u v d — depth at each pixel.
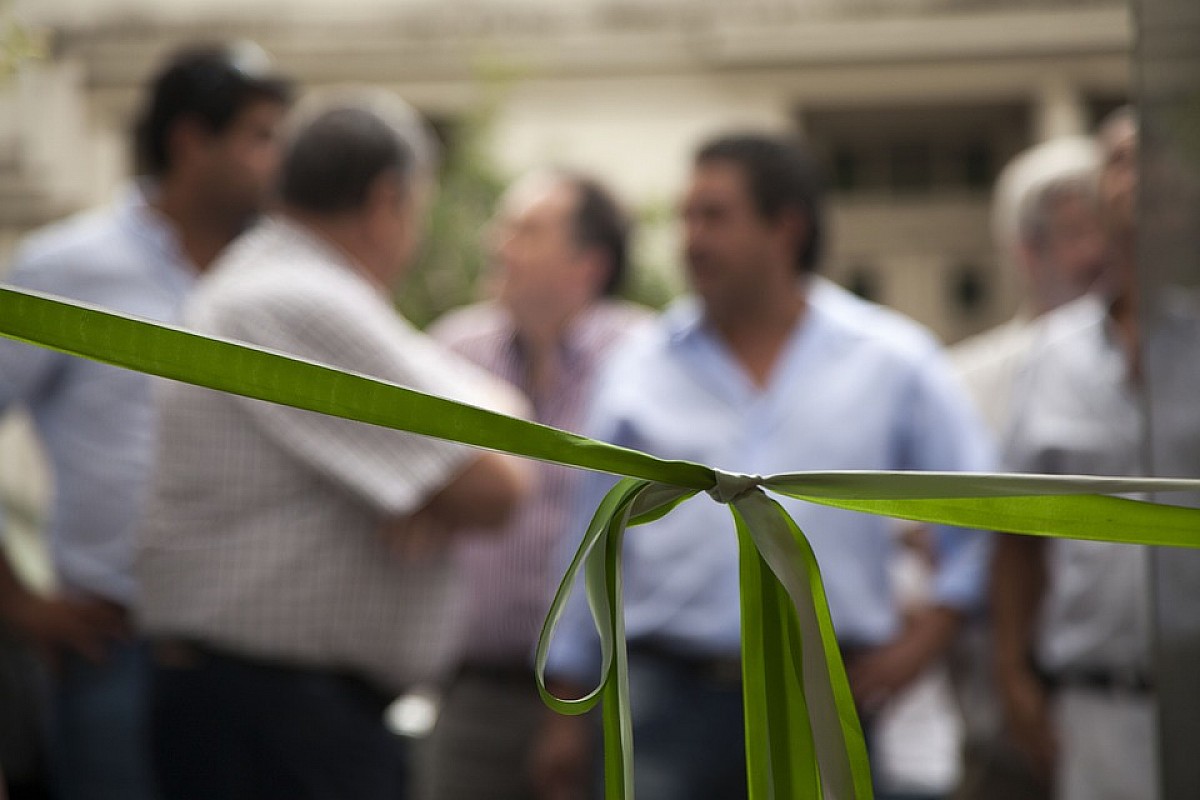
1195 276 0.96
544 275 4.55
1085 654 3.30
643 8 13.17
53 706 3.53
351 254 2.94
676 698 3.31
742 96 13.44
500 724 4.22
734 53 13.33
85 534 3.55
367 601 2.76
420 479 2.71
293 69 13.10
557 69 13.23
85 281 3.67
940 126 14.40
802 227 3.54
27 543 4.20
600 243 4.66
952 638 3.49
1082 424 3.45
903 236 14.42
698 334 3.55
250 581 2.70
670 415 3.51
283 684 2.70
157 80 3.72
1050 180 4.28
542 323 4.58
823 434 3.43
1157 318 0.97
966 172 14.59
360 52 13.06
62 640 3.48
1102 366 3.43
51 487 3.64
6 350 3.51
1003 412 4.33
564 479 4.21
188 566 2.72
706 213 3.51
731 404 3.47
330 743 2.72
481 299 9.34
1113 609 3.27
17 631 3.50
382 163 2.95
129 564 3.52
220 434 2.71
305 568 2.71
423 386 2.81
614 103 13.30
